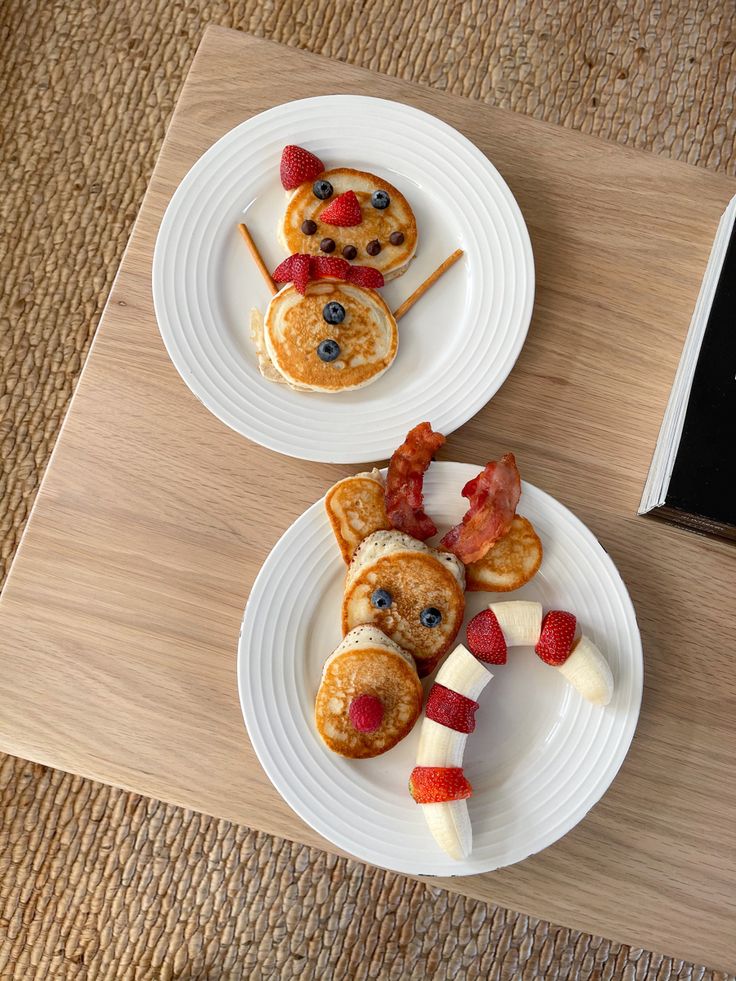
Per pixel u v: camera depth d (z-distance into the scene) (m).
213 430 0.66
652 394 0.69
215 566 0.65
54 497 0.65
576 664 0.61
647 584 0.67
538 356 0.69
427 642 0.62
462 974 1.01
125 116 1.10
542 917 0.64
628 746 0.62
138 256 0.68
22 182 1.09
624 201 0.70
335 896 1.02
